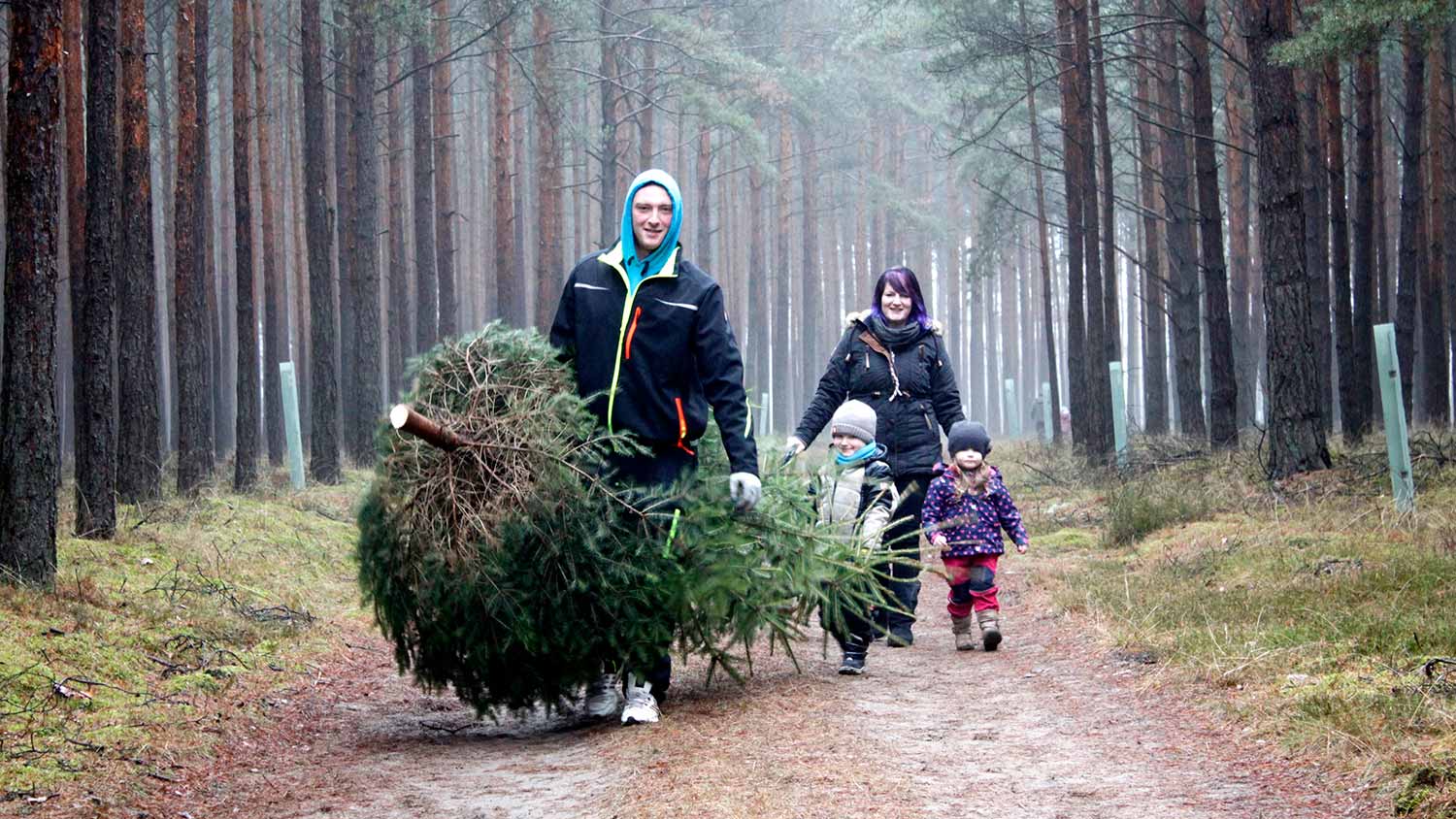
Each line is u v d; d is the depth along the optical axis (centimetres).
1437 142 2952
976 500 967
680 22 4266
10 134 927
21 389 920
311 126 2373
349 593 1241
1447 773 500
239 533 1365
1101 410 2692
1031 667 877
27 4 921
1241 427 3081
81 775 596
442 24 3272
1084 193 2764
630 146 4919
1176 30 3039
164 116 4009
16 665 746
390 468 673
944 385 991
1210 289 2295
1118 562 1333
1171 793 541
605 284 700
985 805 523
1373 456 1662
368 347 2647
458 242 4659
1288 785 543
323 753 684
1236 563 1148
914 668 897
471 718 786
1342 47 1614
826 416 988
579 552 654
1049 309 3531
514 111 3456
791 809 507
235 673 841
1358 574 976
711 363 700
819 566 727
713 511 685
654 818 500
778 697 746
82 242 1808
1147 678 776
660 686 727
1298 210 1675
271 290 3322
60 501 1529
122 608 937
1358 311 2545
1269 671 735
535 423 659
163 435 4312
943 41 3719
